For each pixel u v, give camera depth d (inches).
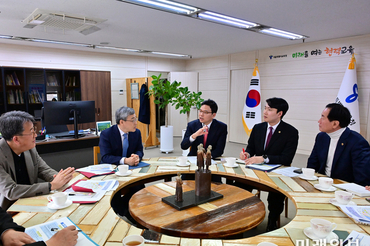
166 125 241.3
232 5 126.4
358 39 193.0
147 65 317.4
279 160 97.3
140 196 69.4
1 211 44.9
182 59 344.8
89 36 196.5
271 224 95.0
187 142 109.2
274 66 247.6
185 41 216.1
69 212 55.5
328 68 211.2
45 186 64.6
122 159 93.0
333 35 191.9
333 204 60.2
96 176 79.7
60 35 192.5
